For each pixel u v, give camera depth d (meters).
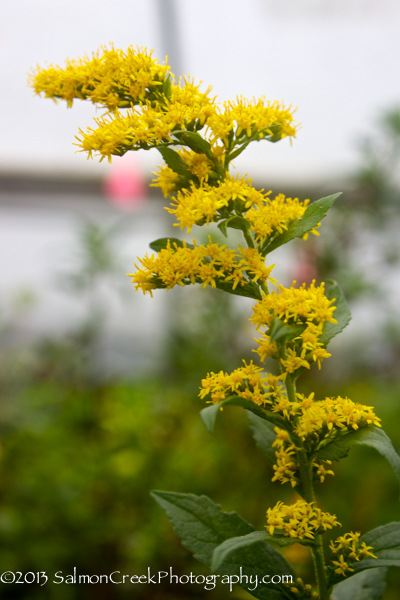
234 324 1.15
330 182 1.45
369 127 1.51
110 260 1.24
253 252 0.44
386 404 1.04
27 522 0.74
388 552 0.44
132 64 0.45
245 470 0.81
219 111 0.45
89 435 0.97
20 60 1.42
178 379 1.20
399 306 1.45
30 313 1.56
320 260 1.13
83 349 1.31
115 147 0.45
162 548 0.72
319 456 0.43
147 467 0.82
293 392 0.44
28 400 1.16
